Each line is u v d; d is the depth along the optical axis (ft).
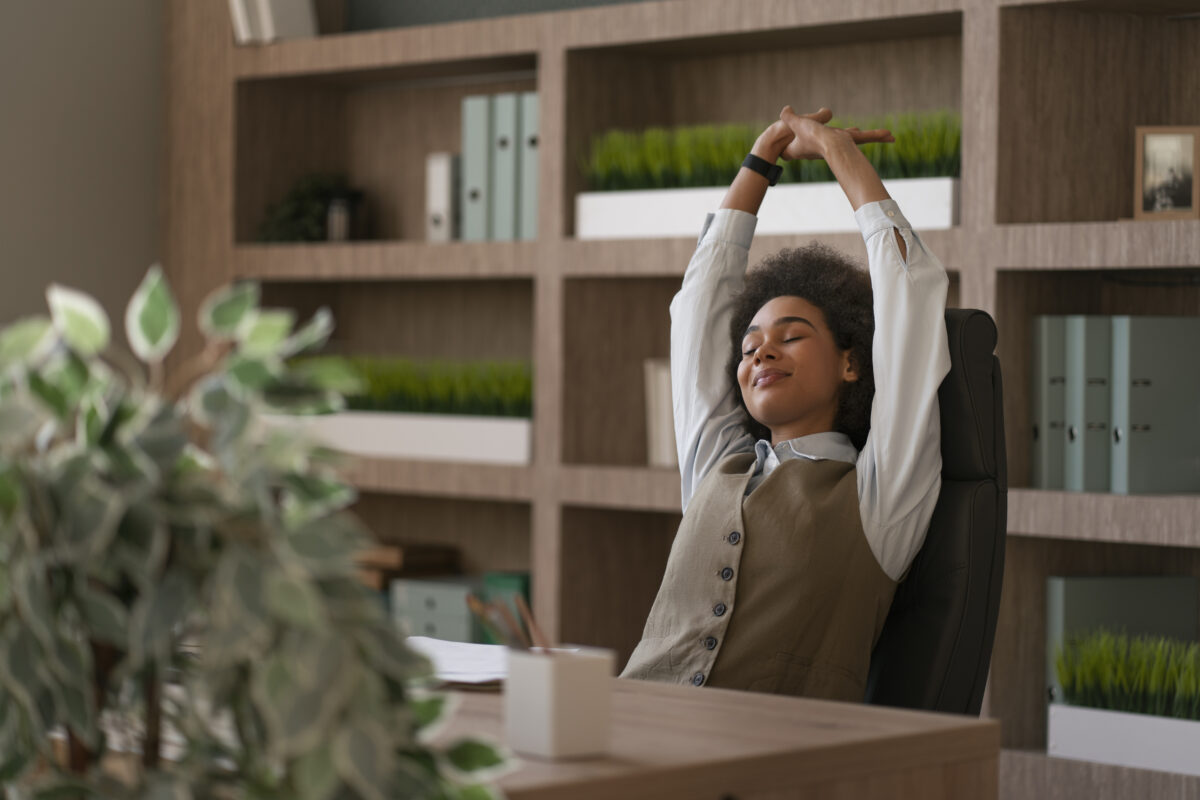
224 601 2.30
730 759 3.14
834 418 6.29
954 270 9.34
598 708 3.15
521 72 12.28
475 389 11.59
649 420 10.81
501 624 3.25
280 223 12.66
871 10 9.66
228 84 12.79
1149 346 8.86
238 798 2.43
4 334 2.55
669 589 5.87
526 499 11.06
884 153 9.65
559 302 10.90
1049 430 9.06
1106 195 9.50
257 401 2.49
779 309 6.28
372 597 2.48
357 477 11.91
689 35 10.43
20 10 12.35
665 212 10.42
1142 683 8.68
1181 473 8.94
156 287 2.57
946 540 5.65
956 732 3.57
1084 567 9.50
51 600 2.39
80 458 2.40
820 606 5.59
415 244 11.68
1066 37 9.30
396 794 2.39
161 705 2.65
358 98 13.30
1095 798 8.63
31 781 2.53
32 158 12.44
